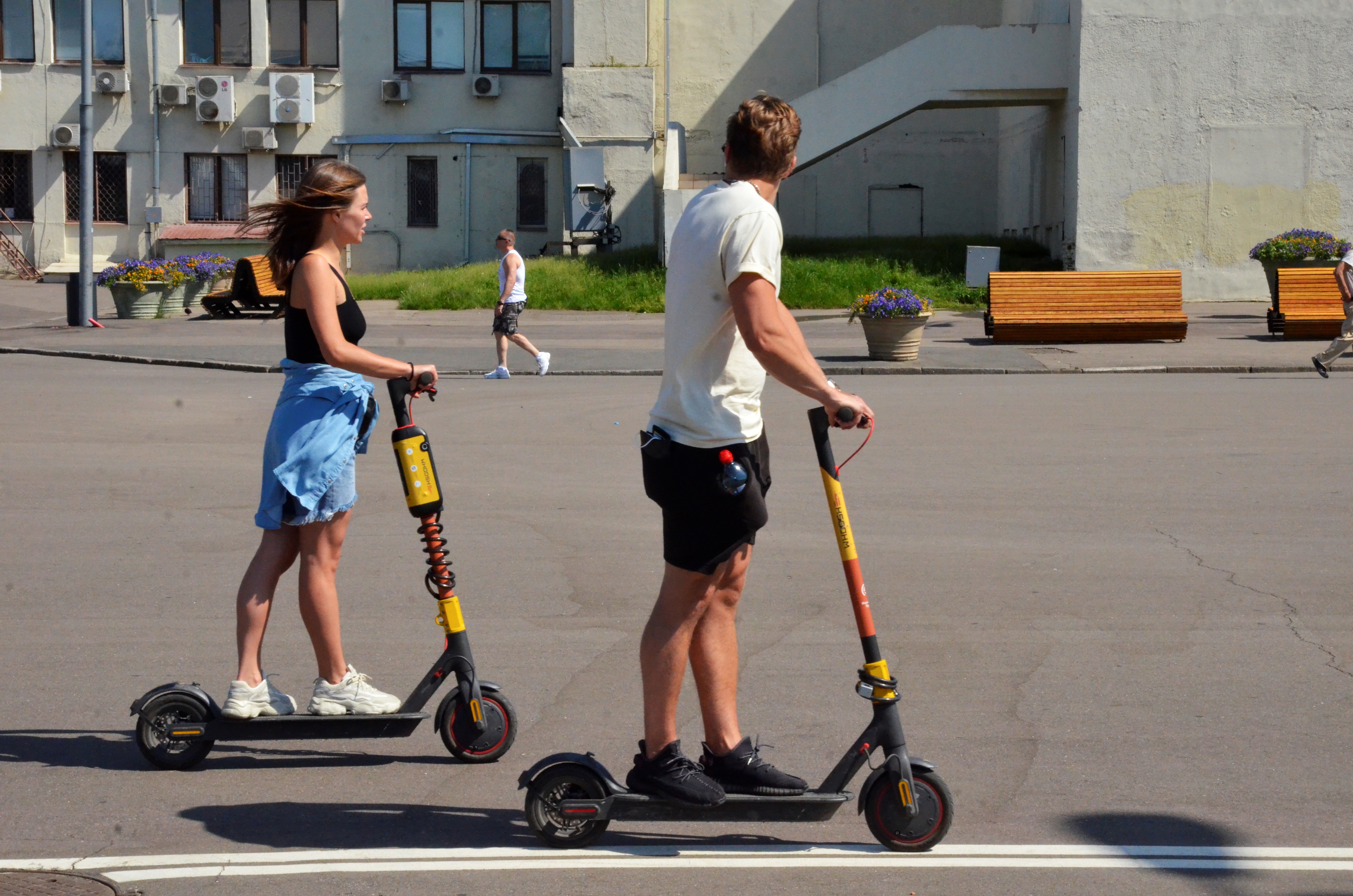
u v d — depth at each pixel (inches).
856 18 1473.9
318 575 176.7
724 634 149.9
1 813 156.1
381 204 1449.3
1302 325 825.5
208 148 1441.9
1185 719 188.5
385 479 397.4
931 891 134.9
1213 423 495.5
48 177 1440.7
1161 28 1114.7
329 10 1435.8
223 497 365.4
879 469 405.1
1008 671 211.5
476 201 1450.5
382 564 287.0
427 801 161.3
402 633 234.4
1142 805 157.9
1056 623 239.1
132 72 1429.6
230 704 171.8
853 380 669.9
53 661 217.0
